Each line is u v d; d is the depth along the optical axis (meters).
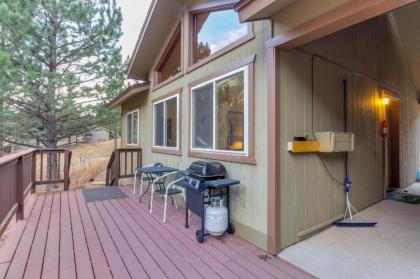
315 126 3.16
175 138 5.08
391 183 5.82
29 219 3.76
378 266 2.42
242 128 3.17
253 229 2.96
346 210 3.73
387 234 3.18
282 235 2.74
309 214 3.09
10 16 6.13
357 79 4.02
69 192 5.64
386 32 5.08
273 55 2.70
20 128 8.29
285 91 2.79
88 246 2.85
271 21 2.72
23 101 7.58
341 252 2.69
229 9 3.79
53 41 7.85
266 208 2.79
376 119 4.63
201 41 4.46
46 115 8.16
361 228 3.37
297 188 2.92
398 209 4.22
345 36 3.75
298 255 2.62
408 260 2.53
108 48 8.70
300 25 2.38
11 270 2.33
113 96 9.00
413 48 5.81
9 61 6.12
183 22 4.83
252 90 2.99
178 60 5.33
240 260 2.55
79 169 12.02
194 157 4.28
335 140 3.05
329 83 3.41
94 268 2.38
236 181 3.04
